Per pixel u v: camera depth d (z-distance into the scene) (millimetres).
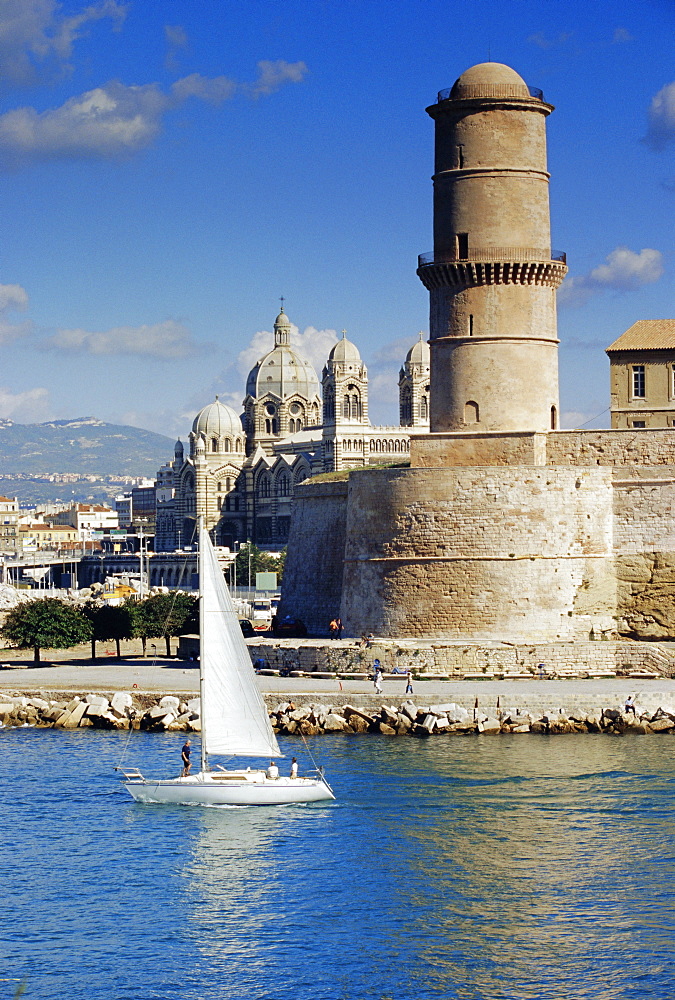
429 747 109500
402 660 125000
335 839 89062
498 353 136500
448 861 84625
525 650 124188
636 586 131750
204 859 86000
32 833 91500
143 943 74250
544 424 137875
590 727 113750
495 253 135625
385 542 134875
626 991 68188
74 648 193000
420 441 135625
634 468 132625
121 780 103188
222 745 99750
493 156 136000
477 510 131250
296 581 162250
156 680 134750
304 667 128625
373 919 76812
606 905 78000
